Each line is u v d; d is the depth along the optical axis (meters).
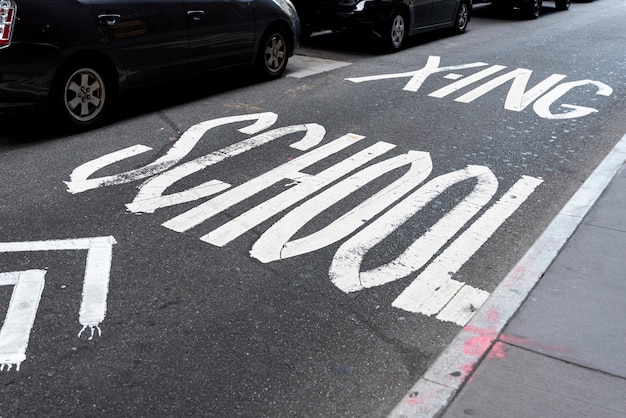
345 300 4.44
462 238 5.34
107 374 3.65
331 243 5.18
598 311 4.22
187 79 8.73
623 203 5.84
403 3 12.59
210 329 4.07
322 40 13.73
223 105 8.72
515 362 3.72
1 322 4.05
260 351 3.89
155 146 7.12
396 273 4.79
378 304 4.41
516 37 14.77
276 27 9.95
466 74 10.93
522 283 4.56
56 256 4.81
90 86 7.52
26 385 3.54
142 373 3.67
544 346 3.87
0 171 6.30
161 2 8.05
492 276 4.80
